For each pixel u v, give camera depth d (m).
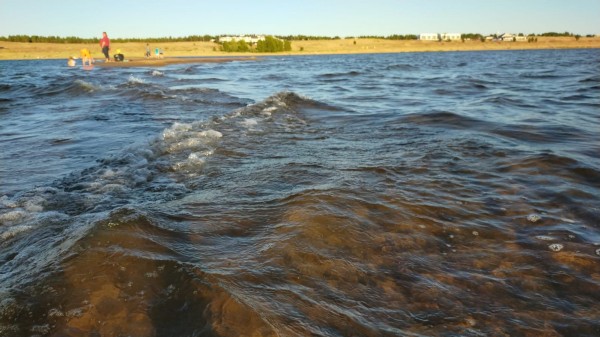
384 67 32.16
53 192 3.91
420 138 6.41
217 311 1.96
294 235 2.84
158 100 11.00
